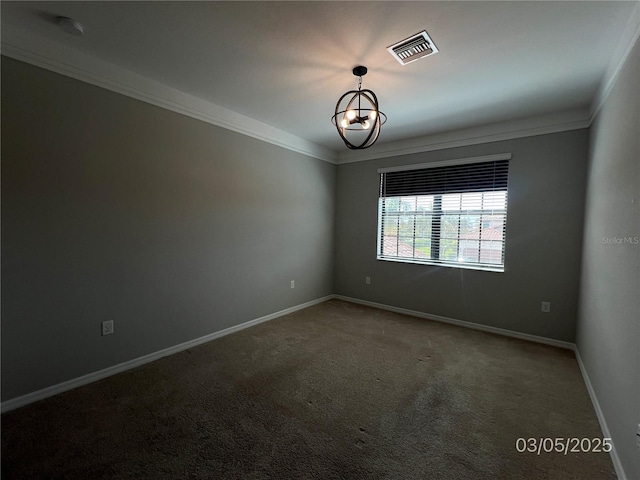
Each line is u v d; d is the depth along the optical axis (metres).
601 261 2.15
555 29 1.76
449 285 3.82
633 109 1.58
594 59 2.07
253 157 3.52
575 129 2.99
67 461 1.54
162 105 2.65
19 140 1.93
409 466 1.54
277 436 1.75
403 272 4.21
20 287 1.98
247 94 2.80
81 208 2.22
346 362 2.70
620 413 1.57
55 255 2.11
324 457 1.59
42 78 2.00
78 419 1.87
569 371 2.57
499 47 1.96
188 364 2.62
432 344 3.12
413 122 3.40
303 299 4.40
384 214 4.47
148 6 1.65
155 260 2.67
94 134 2.26
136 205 2.52
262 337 3.26
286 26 1.80
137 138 2.50
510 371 2.56
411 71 2.29
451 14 1.66
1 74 1.85
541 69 2.23
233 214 3.34
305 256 4.38
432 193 3.96
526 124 3.24
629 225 1.57
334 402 2.09
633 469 1.35
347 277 4.84
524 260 3.31
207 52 2.12
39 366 2.07
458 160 3.68
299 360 2.72
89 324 2.29
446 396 2.18
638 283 1.42
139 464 1.53
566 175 3.05
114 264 2.41
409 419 1.92
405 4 1.59
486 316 3.57
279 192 3.90
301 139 4.16
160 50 2.10
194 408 2.00
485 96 2.71
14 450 1.61
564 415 1.97
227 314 3.33
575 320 3.05
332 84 2.56
